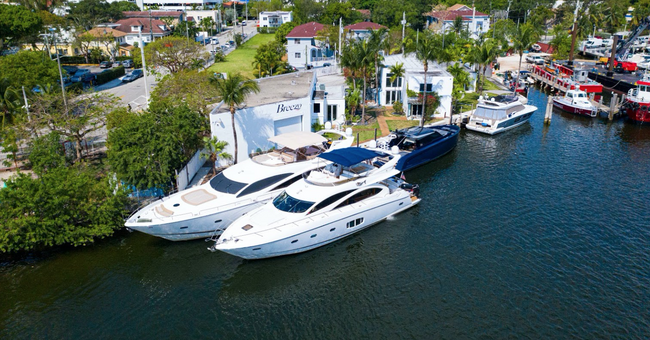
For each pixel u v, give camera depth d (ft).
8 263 79.97
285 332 66.08
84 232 83.87
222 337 65.05
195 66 220.64
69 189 84.64
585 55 327.88
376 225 95.66
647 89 172.04
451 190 111.96
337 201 89.40
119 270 79.00
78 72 246.68
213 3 560.61
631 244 86.63
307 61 281.54
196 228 85.92
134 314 69.05
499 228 92.89
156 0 530.27
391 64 192.65
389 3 418.92
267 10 532.32
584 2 417.90
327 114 160.04
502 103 163.63
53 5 343.87
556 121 177.37
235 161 113.80
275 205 88.84
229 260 82.89
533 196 107.76
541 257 82.48
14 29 215.92
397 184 103.35
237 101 107.55
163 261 81.82
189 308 70.74
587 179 118.32
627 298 71.51
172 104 124.67
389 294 73.72
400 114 174.50
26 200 81.00
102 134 139.74
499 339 63.57
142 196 98.53
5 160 115.44
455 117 168.76
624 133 160.86
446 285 75.36
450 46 252.42
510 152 140.26
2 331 65.00
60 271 78.23
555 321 66.74
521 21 471.21
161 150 97.50
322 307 71.26
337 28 282.36
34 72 171.01
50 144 105.29
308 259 84.02
